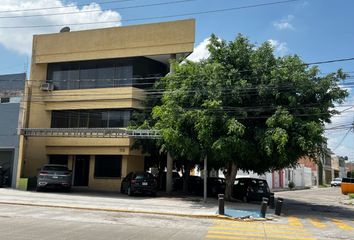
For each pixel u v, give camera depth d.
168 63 33.62
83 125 32.78
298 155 21.98
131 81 31.91
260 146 21.70
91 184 32.66
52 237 11.15
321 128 20.64
